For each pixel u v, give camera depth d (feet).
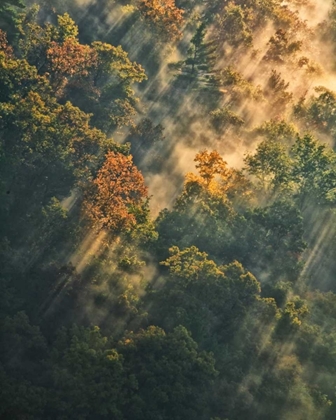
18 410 398.01
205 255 499.92
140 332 443.73
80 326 447.42
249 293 483.92
